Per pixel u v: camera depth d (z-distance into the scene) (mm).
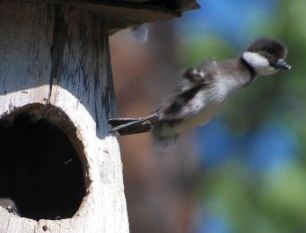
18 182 11844
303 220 22062
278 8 22203
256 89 22844
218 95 11148
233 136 23031
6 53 11422
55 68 11414
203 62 11398
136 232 21578
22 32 11438
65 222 11141
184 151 22203
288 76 22609
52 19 11477
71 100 11414
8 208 11719
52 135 11852
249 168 22781
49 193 11812
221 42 21953
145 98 21609
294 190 22203
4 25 11477
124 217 11469
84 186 11500
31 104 11312
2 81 11375
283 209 22125
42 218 11789
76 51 11531
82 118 11438
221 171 22703
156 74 21844
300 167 22516
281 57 11789
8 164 11852
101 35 11812
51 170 11844
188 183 22125
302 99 22812
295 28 21969
